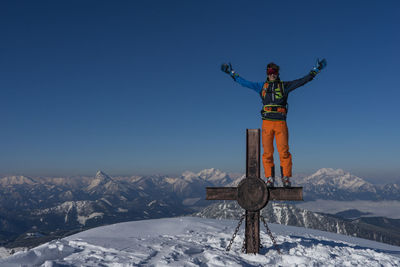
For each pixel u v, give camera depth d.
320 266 5.70
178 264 5.30
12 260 5.25
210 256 5.78
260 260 5.82
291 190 5.89
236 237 7.47
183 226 8.91
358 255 6.47
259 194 5.95
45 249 5.72
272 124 6.08
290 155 6.13
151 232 8.09
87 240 6.61
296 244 6.84
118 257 5.61
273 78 6.17
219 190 6.15
